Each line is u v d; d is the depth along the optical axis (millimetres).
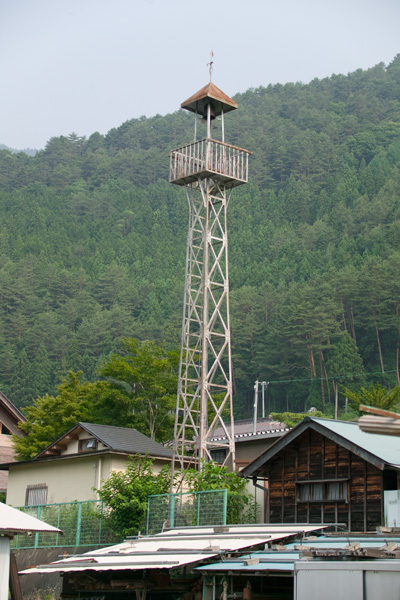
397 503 18016
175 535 19844
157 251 153125
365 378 93188
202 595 17734
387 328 100312
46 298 133375
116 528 24406
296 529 17656
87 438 29953
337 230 141625
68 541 25812
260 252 139125
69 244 159500
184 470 25938
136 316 132000
